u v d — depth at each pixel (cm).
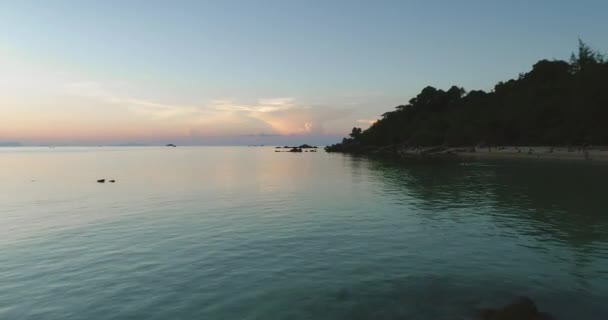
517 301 979
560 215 2134
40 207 2775
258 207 2631
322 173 5556
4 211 2611
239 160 10356
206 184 4231
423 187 3594
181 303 1066
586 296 1073
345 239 1709
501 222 2005
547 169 5050
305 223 2061
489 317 948
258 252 1530
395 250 1527
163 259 1462
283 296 1098
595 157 6119
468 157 8906
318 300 1069
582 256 1415
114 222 2191
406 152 13275
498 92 13625
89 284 1220
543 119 9494
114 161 9931
